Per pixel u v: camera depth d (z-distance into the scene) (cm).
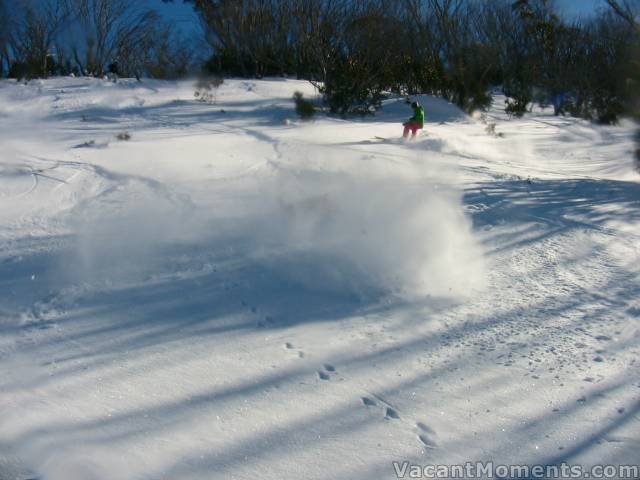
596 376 357
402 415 315
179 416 310
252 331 414
